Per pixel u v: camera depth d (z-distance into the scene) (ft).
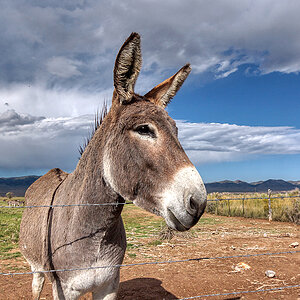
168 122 6.43
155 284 16.28
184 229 5.74
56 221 8.00
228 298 14.21
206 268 19.26
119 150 6.56
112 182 6.79
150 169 6.10
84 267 7.22
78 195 7.63
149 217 50.44
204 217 49.75
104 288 7.88
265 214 47.78
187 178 5.69
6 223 42.09
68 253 7.29
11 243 28.22
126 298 14.37
